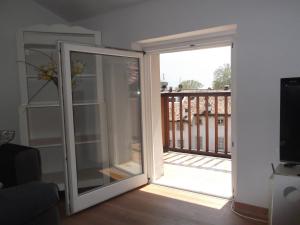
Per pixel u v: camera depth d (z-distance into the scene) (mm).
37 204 1184
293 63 2014
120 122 3105
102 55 2662
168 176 3322
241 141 2299
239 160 2326
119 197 2758
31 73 2949
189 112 4145
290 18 1992
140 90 2951
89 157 3047
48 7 3203
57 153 3176
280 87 1900
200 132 4160
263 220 2211
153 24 2699
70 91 2330
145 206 2539
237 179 2354
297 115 1800
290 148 1851
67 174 2350
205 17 2363
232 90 2391
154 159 3199
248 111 2240
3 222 1064
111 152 3117
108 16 3064
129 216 2357
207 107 3980
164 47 2857
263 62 2131
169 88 4383
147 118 3100
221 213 2357
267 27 2084
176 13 2535
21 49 2650
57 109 3180
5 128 2992
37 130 3111
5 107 2984
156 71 3170
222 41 2484
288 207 1756
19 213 1117
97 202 2572
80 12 3164
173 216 2332
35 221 1229
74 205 2383
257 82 2174
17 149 2018
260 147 2215
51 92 3176
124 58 2955
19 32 2635
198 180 3150
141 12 2777
